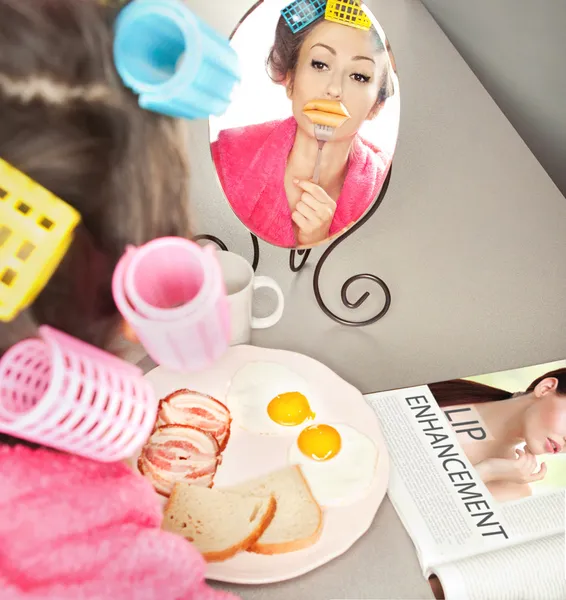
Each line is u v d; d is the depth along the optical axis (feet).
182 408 1.86
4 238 0.99
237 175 1.91
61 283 1.10
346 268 2.47
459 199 2.79
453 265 2.52
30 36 1.07
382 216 2.70
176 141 1.39
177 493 1.65
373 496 1.69
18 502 1.07
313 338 2.22
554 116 3.10
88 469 1.19
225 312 1.33
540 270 2.51
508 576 1.57
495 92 3.59
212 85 1.22
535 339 2.26
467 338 2.26
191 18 1.10
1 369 1.07
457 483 1.78
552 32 2.92
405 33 3.71
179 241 1.21
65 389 1.03
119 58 1.11
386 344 2.22
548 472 1.81
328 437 1.77
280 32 1.73
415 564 1.64
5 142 1.05
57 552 1.04
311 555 1.57
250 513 1.61
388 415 1.97
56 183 1.08
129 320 1.18
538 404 1.99
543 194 2.84
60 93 1.08
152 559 1.15
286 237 2.01
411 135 3.10
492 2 3.26
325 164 1.88
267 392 1.90
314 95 1.78
